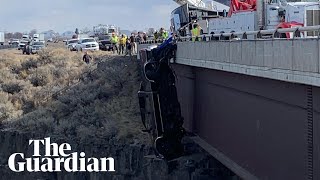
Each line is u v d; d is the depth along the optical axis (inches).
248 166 725.9
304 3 837.8
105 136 1311.5
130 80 1657.2
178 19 1716.3
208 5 1775.3
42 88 1801.2
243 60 674.8
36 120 1520.7
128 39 2154.3
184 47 973.8
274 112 636.1
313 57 505.4
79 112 1517.0
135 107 1483.8
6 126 1541.6
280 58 571.2
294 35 547.2
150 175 1113.4
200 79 962.1
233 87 775.1
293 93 585.3
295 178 588.1
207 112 920.9
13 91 1854.1
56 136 1402.6
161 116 1015.0
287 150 605.3
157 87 1016.9
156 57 1021.2
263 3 916.0
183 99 1077.8
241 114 746.8
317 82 500.4
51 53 2185.0
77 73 1897.1
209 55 821.2
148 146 1194.6
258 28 924.6
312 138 550.6
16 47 3811.5
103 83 1713.8
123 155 1224.2
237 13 1010.1
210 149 877.8
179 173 1036.5
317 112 538.6
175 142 1019.9
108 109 1499.8
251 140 711.7
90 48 2620.6
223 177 1010.1
